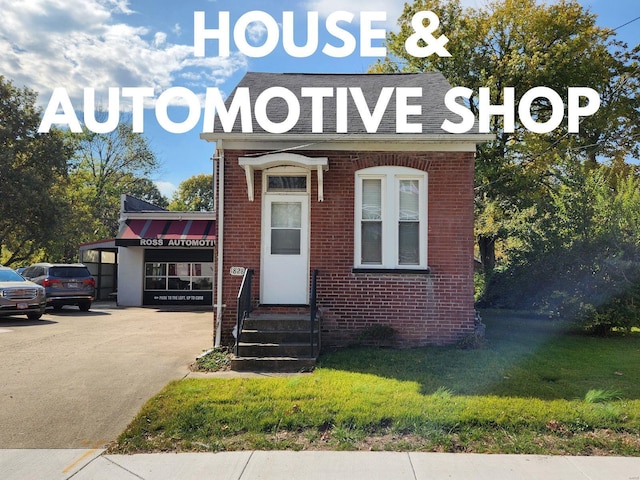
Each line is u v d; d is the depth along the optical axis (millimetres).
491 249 22406
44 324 13797
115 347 9766
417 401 5762
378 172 9539
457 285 9359
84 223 34094
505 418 5301
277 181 9711
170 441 5020
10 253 32844
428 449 4848
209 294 21344
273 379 7004
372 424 5242
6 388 6738
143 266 21219
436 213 9438
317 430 5215
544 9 20734
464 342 9062
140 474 4367
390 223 9516
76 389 6691
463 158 9469
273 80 11859
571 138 20219
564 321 11633
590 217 11492
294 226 9648
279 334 8258
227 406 5719
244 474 4352
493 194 20297
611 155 21688
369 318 9375
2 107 26359
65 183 30609
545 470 4414
